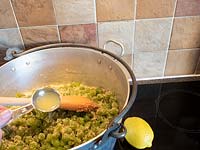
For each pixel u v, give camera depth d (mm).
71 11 620
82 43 693
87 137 519
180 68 786
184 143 604
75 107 572
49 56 663
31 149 512
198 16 656
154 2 620
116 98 633
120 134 428
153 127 650
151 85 792
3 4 590
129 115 689
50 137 522
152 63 763
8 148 514
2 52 690
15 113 521
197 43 719
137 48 718
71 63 684
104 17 640
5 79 634
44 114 572
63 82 730
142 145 563
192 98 741
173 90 771
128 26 664
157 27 673
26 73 669
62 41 684
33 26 641
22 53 629
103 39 689
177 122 664
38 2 594
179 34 694
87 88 695
